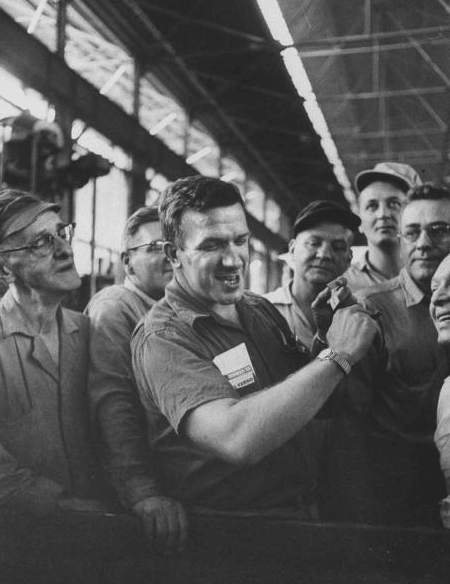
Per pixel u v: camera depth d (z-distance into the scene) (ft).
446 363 6.43
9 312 6.31
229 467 6.00
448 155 45.24
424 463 6.44
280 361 6.10
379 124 44.11
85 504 6.31
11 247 6.18
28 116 11.55
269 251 29.68
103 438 6.26
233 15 31.35
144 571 6.12
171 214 5.71
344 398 6.31
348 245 7.86
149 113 35.42
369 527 5.98
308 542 5.98
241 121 41.81
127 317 6.64
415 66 37.11
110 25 29.60
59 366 6.36
